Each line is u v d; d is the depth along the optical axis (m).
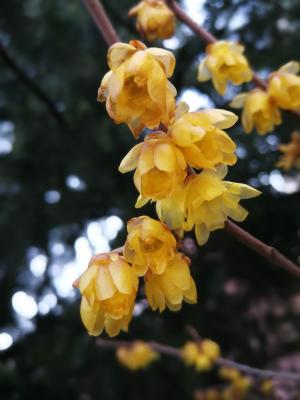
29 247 0.69
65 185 0.65
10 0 0.57
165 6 0.26
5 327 0.75
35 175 0.65
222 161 0.15
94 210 0.65
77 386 0.69
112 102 0.13
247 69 0.26
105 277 0.15
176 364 0.66
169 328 0.66
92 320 0.15
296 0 0.55
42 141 0.63
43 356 0.70
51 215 0.66
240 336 0.66
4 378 0.70
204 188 0.15
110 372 0.68
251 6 0.56
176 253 0.15
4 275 0.71
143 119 0.13
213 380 0.67
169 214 0.15
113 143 0.61
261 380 0.46
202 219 0.15
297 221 0.58
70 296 0.73
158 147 0.14
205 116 0.14
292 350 0.65
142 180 0.14
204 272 0.62
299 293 0.64
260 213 0.57
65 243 0.69
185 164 0.14
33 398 0.70
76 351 0.68
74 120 0.60
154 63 0.13
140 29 0.27
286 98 0.25
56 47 0.59
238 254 0.60
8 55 0.49
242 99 0.26
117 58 0.13
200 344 0.47
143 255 0.15
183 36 0.56
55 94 0.60
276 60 0.55
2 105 0.62
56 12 0.57
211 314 0.65
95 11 0.21
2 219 0.65
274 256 0.17
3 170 0.65
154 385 0.67
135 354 0.49
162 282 0.15
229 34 0.57
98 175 0.63
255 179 0.57
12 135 0.67
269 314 0.66
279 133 0.55
